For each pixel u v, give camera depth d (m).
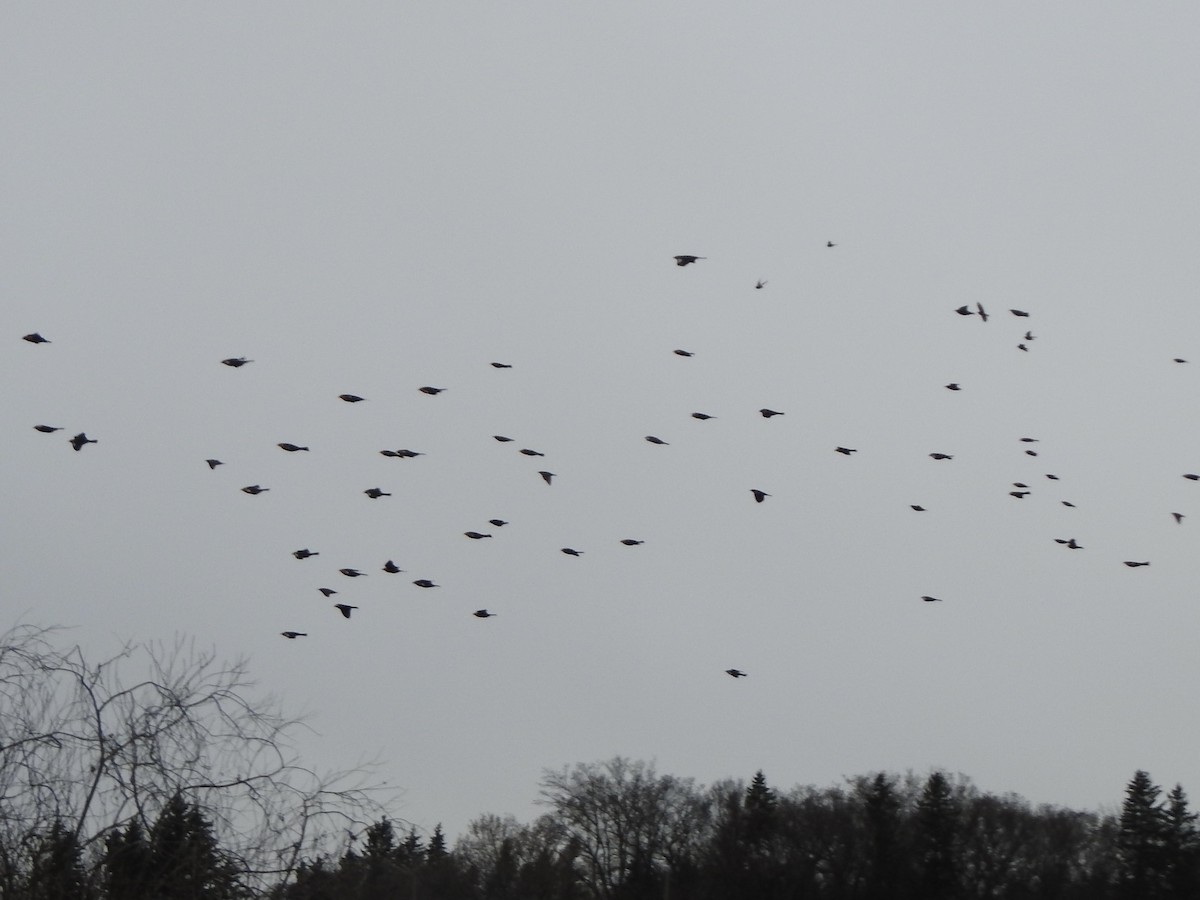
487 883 54.22
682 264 16.98
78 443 16.61
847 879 62.44
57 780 14.75
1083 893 64.94
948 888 61.44
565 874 63.94
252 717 15.64
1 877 14.16
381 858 15.81
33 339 17.11
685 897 64.00
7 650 15.02
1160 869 62.16
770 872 63.06
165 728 15.14
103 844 14.73
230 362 17.28
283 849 15.19
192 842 14.95
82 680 15.22
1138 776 64.31
